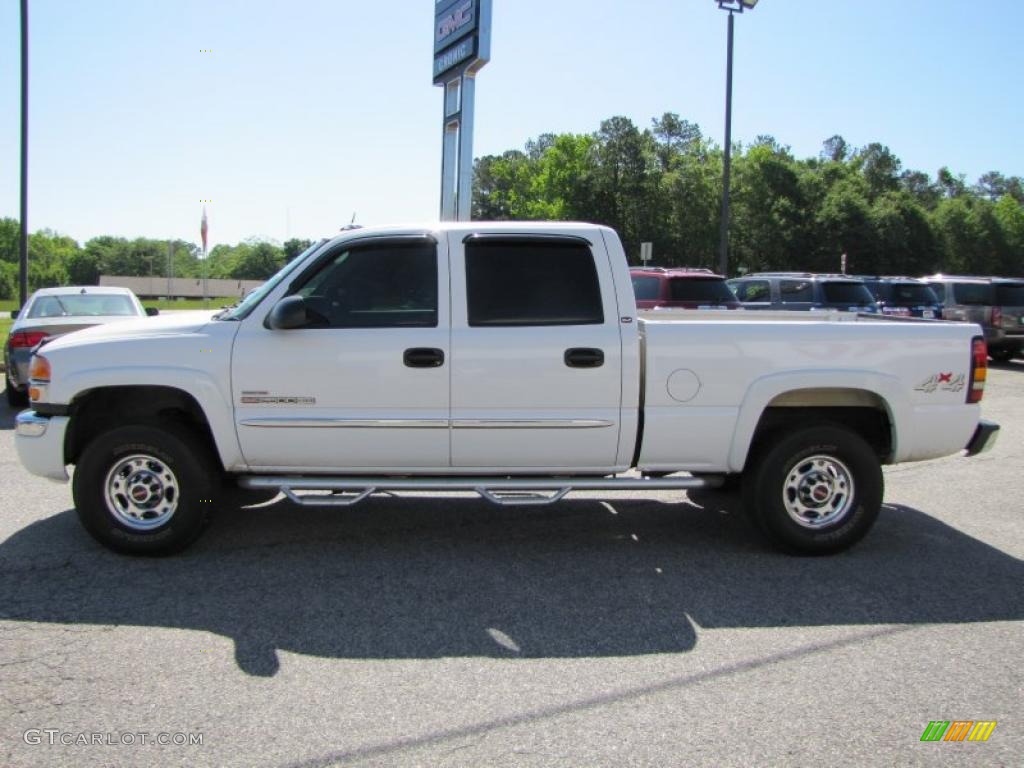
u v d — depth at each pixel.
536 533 5.59
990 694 3.36
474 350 4.79
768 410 5.30
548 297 4.89
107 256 115.50
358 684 3.40
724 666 3.60
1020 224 86.75
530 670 3.55
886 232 67.19
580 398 4.84
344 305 4.88
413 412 4.81
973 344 5.14
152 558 4.93
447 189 15.77
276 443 4.84
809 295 15.66
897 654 3.74
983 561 5.08
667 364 4.86
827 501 5.09
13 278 101.56
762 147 67.12
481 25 13.50
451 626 4.01
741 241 66.06
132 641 3.79
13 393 10.34
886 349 5.02
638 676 3.50
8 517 5.72
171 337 4.82
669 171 66.94
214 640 3.81
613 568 4.90
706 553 5.20
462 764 2.81
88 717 3.11
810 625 4.07
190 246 125.88
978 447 5.23
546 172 66.38
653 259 63.34
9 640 3.78
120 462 4.83
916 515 6.18
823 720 3.14
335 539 5.39
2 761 2.80
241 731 3.02
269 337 4.79
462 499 6.48
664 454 4.96
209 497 4.95
